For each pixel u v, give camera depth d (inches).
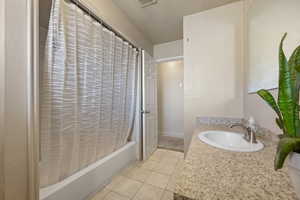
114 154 71.5
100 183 61.0
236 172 23.6
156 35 99.4
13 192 26.3
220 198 17.4
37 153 29.2
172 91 154.7
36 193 28.8
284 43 32.9
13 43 26.3
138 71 92.5
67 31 46.3
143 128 90.0
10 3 25.9
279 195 17.6
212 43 71.8
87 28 53.7
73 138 50.4
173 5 68.6
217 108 71.3
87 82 55.0
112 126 72.0
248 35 57.9
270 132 39.6
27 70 28.0
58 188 44.3
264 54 42.7
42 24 44.1
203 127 63.2
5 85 25.5
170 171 76.0
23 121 27.7
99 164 60.8
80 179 51.5
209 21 72.2
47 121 42.9
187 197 17.9
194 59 76.0
